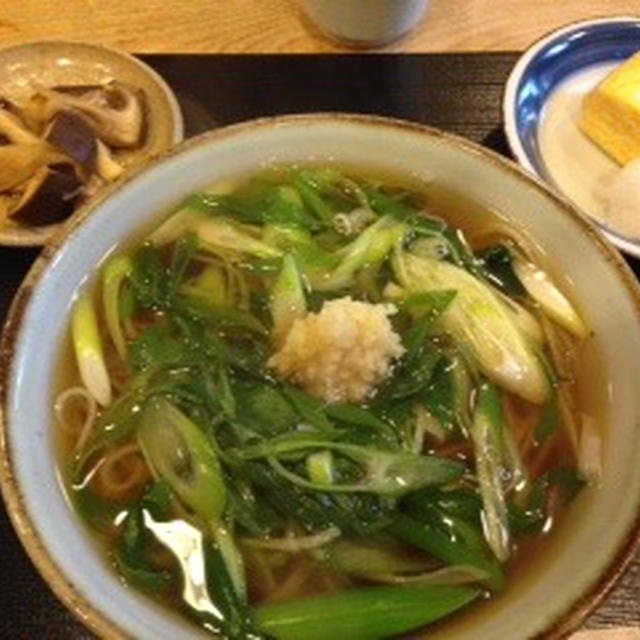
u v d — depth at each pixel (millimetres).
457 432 288
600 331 300
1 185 386
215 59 430
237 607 258
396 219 325
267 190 328
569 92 444
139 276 312
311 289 309
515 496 282
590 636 293
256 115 415
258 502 273
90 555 258
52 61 429
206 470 272
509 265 318
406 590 260
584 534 262
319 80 425
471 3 458
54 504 260
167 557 266
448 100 423
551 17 458
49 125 389
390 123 322
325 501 268
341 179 331
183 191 319
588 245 301
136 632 232
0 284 365
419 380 289
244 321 303
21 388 269
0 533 307
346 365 275
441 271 314
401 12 420
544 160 420
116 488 278
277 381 285
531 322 312
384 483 269
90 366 294
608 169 422
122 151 406
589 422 291
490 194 321
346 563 267
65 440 284
